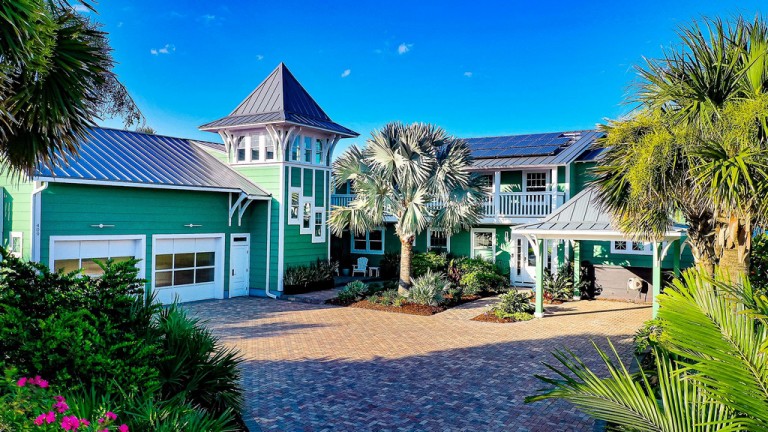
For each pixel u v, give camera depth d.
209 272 19.66
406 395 9.20
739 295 4.55
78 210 15.49
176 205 18.25
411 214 18.02
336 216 19.45
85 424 3.95
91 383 5.54
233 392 7.88
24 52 5.23
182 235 18.42
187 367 7.34
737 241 7.48
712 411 4.11
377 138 18.06
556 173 21.16
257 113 21.00
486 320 15.94
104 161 17.03
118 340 6.31
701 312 4.24
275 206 20.28
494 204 22.38
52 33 5.68
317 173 22.00
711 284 4.55
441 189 17.75
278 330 14.45
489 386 9.70
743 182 6.93
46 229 14.73
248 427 7.62
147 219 17.36
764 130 7.04
